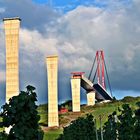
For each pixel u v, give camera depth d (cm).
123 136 10469
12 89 14712
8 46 14750
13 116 6156
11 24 14700
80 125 13125
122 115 10706
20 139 6097
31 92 6312
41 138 6353
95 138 13012
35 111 6266
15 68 14738
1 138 6238
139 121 9500
